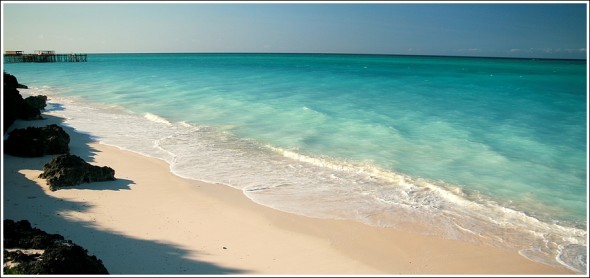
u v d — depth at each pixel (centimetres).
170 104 3381
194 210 1393
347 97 3684
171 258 1081
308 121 2655
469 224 1322
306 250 1158
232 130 2478
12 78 2800
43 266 865
